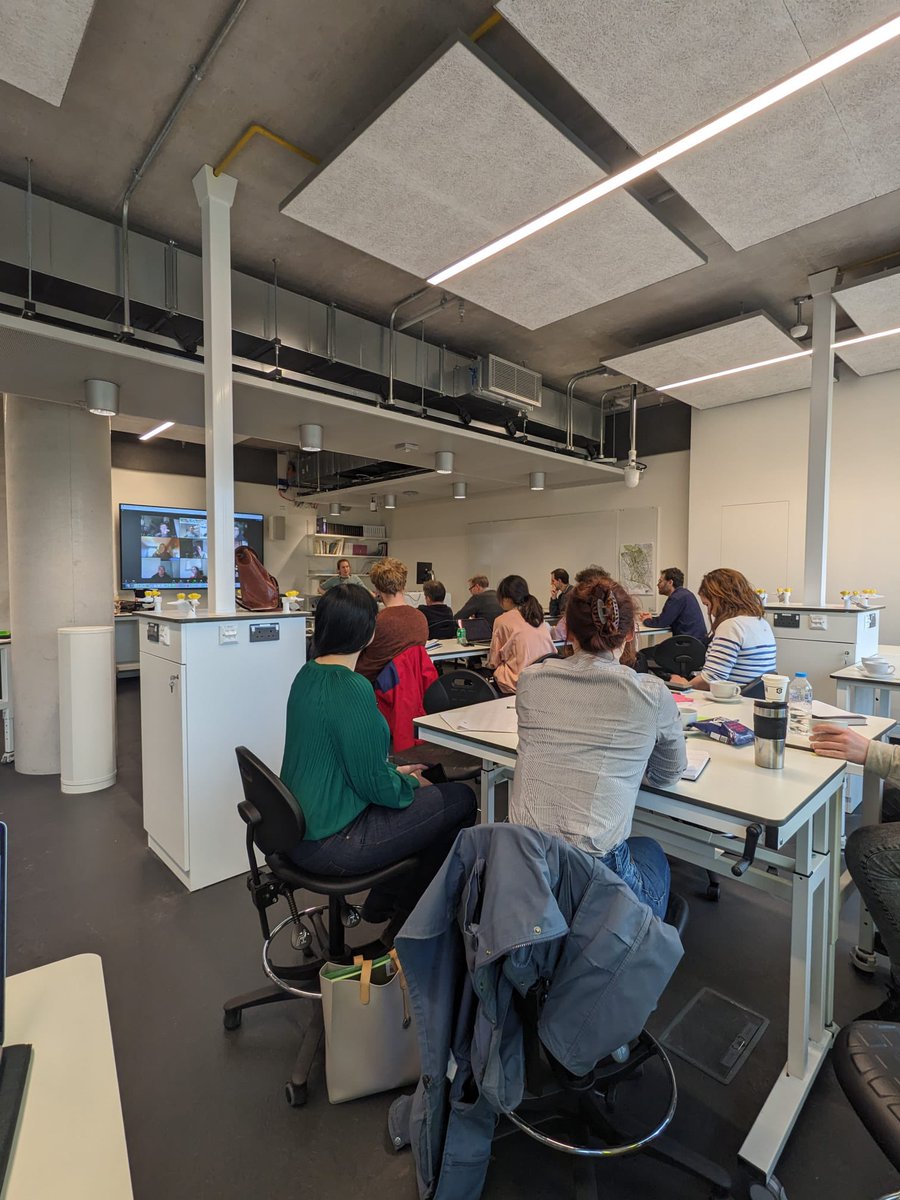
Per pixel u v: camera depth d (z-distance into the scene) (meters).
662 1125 1.16
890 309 3.59
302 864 1.54
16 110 2.47
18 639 3.89
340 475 8.65
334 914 1.67
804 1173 1.26
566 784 1.24
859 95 1.96
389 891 1.83
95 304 3.36
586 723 1.26
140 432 7.25
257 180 2.95
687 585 6.29
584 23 1.71
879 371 4.88
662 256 2.98
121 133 2.62
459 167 2.31
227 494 2.74
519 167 2.31
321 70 2.34
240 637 2.49
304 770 1.59
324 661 1.69
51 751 3.91
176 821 2.45
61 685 3.50
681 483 6.63
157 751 2.60
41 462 3.80
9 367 3.30
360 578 9.81
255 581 2.79
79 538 3.90
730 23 1.70
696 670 4.50
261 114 2.54
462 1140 1.13
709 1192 1.21
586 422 6.64
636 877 1.25
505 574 8.56
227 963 1.94
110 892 2.38
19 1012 0.79
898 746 1.53
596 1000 0.97
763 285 4.03
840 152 2.24
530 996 1.11
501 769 1.91
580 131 2.70
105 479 4.04
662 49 1.79
